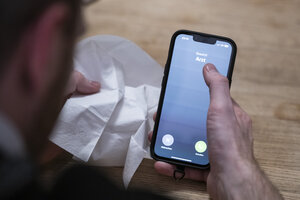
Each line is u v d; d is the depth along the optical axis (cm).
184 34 51
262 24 70
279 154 54
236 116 49
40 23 18
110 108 50
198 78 51
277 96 60
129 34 67
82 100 51
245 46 67
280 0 73
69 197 22
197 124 51
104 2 71
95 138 49
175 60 51
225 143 43
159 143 51
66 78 22
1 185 17
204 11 71
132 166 49
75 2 20
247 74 63
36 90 19
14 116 19
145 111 52
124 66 57
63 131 48
